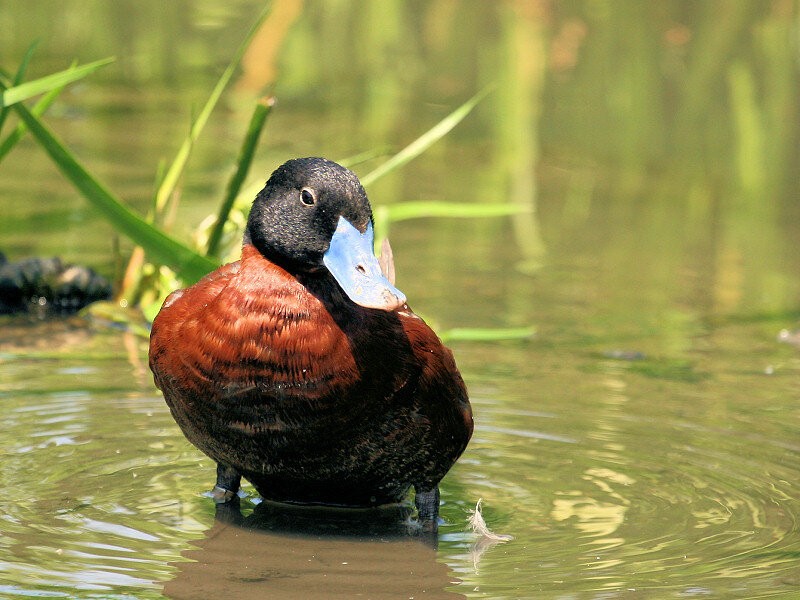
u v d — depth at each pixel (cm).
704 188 1744
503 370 1061
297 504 800
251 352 702
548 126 1981
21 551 697
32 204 1527
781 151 1873
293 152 1777
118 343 1118
